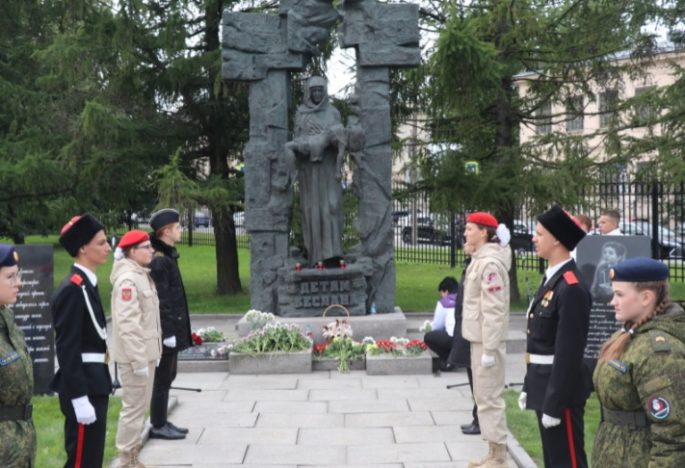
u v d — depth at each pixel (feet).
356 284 41.16
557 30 53.11
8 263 14.14
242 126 57.06
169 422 25.98
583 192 51.29
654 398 11.76
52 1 51.72
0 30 56.80
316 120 41.42
